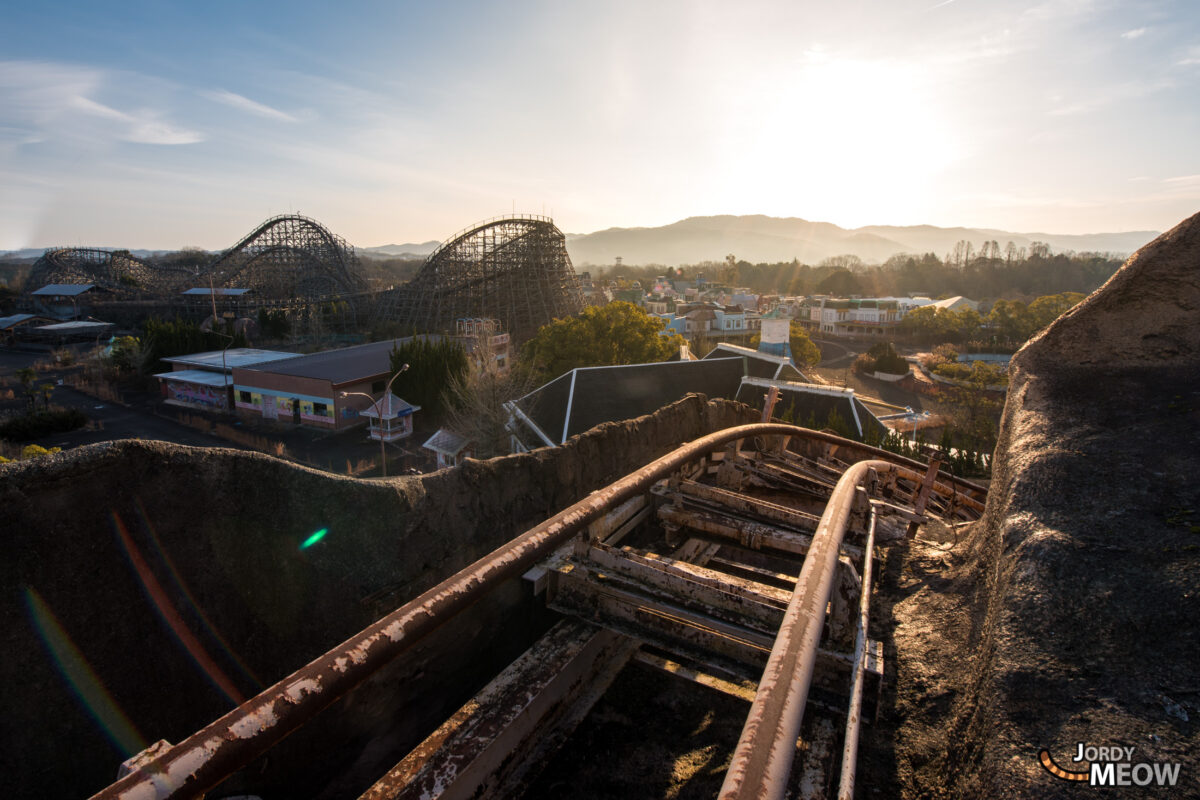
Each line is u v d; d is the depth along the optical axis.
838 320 95.62
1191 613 1.84
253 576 2.38
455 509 3.05
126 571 2.08
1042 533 2.34
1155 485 2.40
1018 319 72.31
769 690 1.24
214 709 2.31
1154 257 3.27
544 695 2.24
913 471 5.64
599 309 38.12
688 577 2.40
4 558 1.83
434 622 1.44
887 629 2.94
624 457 4.58
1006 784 1.59
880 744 2.21
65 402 41.50
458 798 1.80
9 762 1.83
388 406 28.05
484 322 40.50
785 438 5.98
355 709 2.47
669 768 2.39
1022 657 1.92
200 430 35.56
